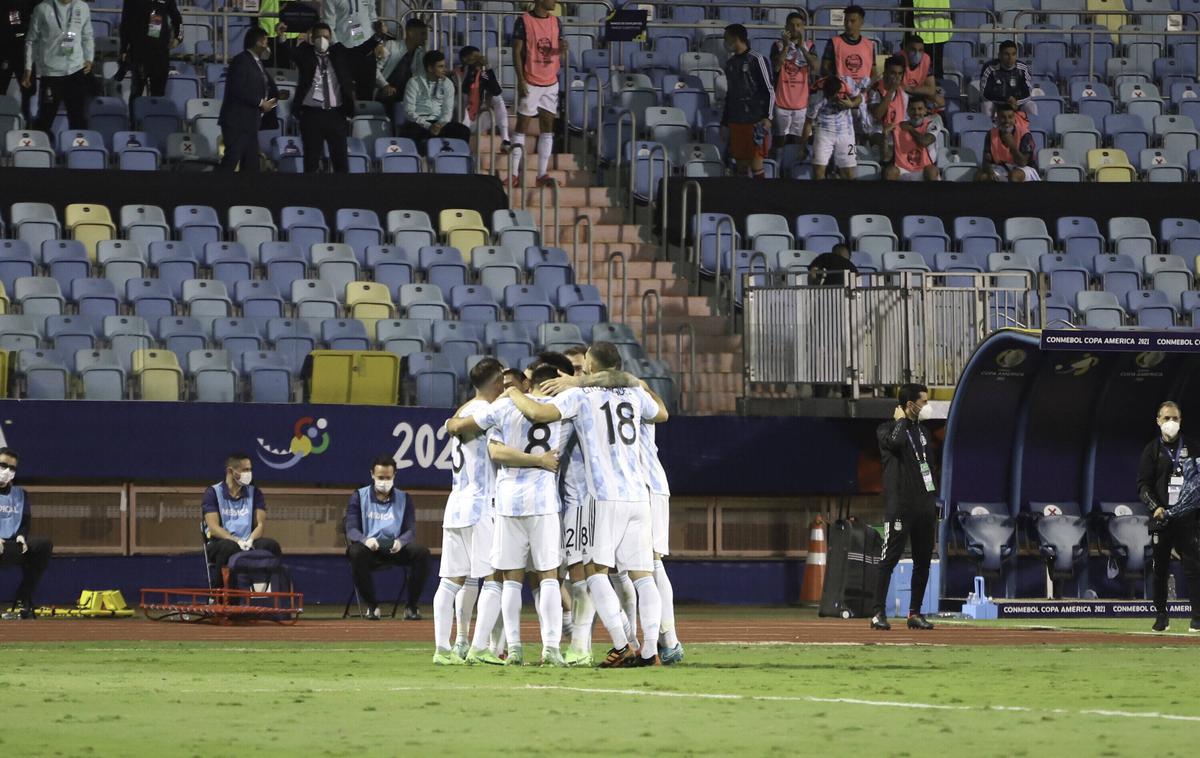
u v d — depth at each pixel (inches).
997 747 857.5
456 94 3425.2
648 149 3376.0
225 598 2212.1
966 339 2691.9
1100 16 4333.2
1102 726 960.3
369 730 932.6
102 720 973.8
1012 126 3513.8
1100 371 2497.5
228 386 2573.8
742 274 2861.7
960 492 2551.7
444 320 2778.1
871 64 3572.8
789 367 2738.7
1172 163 3710.6
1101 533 2581.2
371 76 3472.0
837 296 2706.7
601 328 2827.3
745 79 3378.4
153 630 2023.9
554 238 3102.9
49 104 3208.7
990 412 2522.1
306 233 2960.1
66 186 2923.2
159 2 3312.0
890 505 2118.6
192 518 2527.1
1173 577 2605.8
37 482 2464.3
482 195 3093.0
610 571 1483.8
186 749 840.3
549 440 1434.5
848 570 2409.0
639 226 3225.9
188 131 3344.0
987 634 2021.4
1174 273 3216.0
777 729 940.0
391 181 3058.6
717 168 3395.7
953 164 3590.1
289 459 2513.5
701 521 2672.2
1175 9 4399.6
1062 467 2581.2
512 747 856.3
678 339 2824.8
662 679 1296.8
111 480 2491.4
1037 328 2701.8
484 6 3826.3
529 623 2233.0
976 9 3934.5
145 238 2893.7
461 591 1498.5
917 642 1854.1
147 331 2650.1
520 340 2755.9
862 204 3233.3
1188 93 3978.8
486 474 1486.2
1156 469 2073.1
